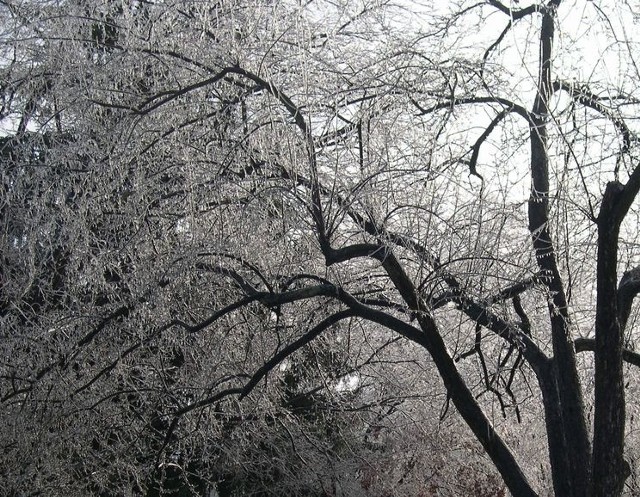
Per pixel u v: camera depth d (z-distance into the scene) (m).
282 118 9.38
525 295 11.75
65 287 10.78
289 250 10.43
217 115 9.67
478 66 9.83
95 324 10.93
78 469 11.86
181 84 9.89
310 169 9.10
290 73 9.80
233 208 9.96
